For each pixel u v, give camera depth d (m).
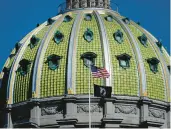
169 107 130.38
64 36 132.62
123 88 127.56
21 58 135.00
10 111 130.38
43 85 128.38
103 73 117.94
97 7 141.62
